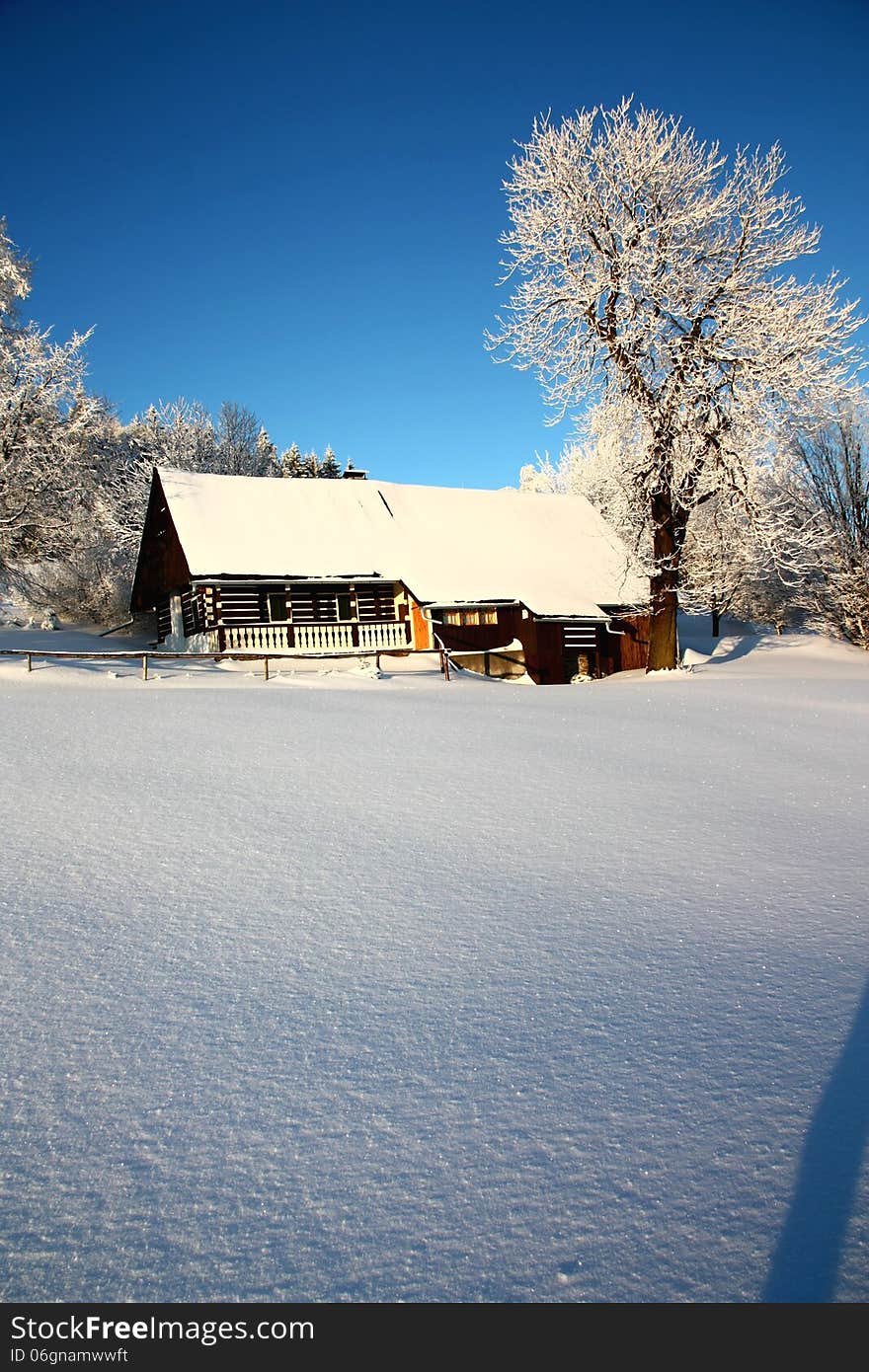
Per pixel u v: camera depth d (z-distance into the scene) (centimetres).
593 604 2883
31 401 2834
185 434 4706
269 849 616
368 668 2122
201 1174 274
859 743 1160
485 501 3391
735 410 2280
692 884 564
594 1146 289
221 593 2647
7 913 478
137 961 429
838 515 3092
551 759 971
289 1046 353
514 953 450
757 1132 296
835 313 2322
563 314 2402
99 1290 228
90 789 757
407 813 725
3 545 2853
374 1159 282
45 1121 299
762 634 3747
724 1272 233
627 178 2327
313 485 3148
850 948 460
